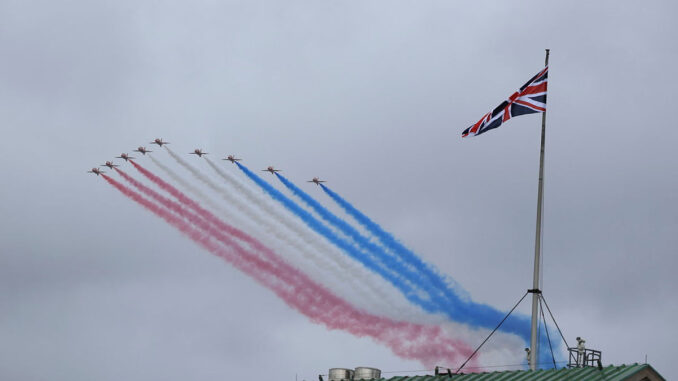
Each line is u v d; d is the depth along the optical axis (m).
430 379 81.38
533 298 91.81
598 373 72.94
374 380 84.56
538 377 75.25
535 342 90.56
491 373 78.56
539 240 94.94
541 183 98.06
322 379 87.81
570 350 84.94
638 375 71.38
